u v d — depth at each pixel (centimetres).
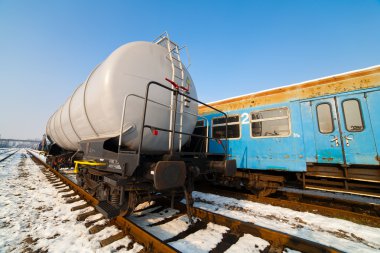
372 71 471
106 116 366
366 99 470
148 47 445
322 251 271
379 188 446
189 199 381
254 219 419
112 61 386
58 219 395
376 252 298
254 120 642
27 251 282
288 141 562
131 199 354
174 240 313
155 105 402
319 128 521
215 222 381
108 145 410
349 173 476
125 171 313
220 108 741
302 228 382
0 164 1505
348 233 366
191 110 491
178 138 446
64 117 663
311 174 529
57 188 669
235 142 674
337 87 511
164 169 300
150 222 379
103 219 383
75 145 683
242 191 730
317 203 570
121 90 369
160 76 427
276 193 677
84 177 548
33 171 1149
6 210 444
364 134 461
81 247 286
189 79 505
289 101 579
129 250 280
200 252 278
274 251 285
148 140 392
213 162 443
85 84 476
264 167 594
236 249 289
